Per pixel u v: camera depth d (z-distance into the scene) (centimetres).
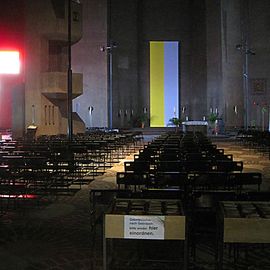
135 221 470
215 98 4672
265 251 669
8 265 611
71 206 1021
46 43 3089
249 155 2347
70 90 2250
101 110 4431
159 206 524
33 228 816
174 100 4994
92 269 585
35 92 3056
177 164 1041
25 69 3059
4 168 1088
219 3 4606
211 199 635
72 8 3056
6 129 4016
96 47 4434
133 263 611
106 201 686
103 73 4428
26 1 3028
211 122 4347
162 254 642
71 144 1783
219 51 4603
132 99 4938
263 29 4509
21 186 984
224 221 472
